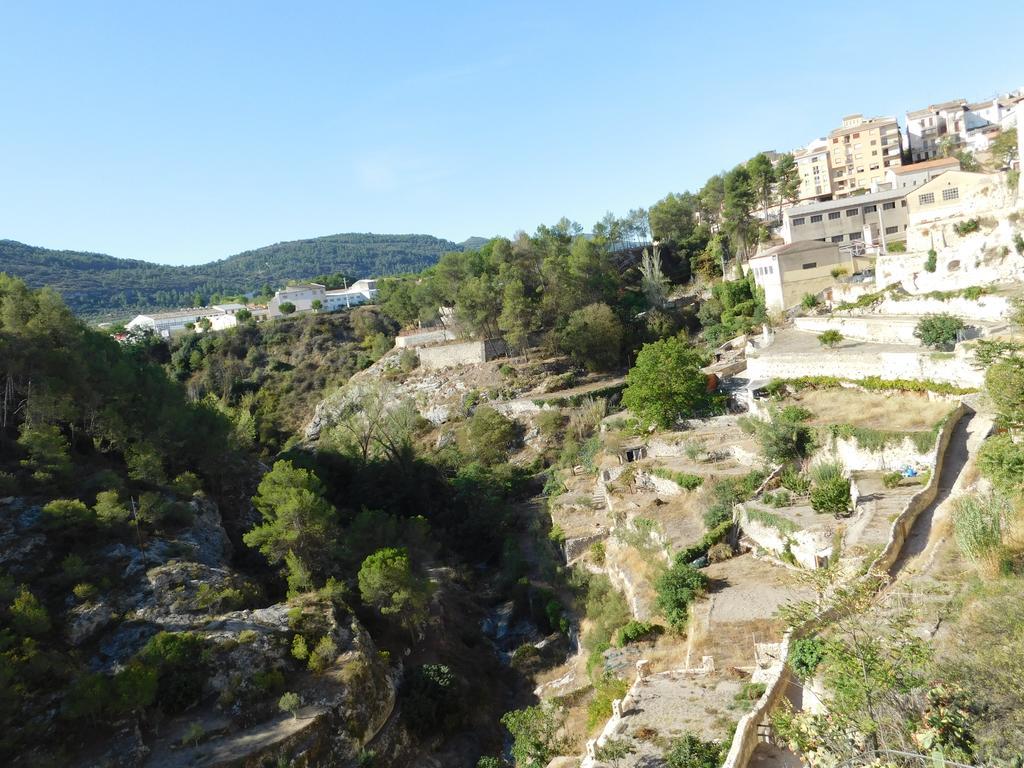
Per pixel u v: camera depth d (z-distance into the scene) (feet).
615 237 454.81
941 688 53.06
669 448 199.82
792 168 387.34
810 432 150.51
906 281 221.05
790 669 75.10
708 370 237.25
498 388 308.81
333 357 428.15
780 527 123.85
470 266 385.09
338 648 146.41
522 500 253.85
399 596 159.63
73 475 176.76
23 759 110.01
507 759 134.72
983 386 131.44
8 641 124.47
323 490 192.65
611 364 317.63
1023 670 51.57
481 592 207.72
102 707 117.50
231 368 420.36
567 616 169.89
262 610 155.53
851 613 67.67
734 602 111.14
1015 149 338.54
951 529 92.99
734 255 370.53
